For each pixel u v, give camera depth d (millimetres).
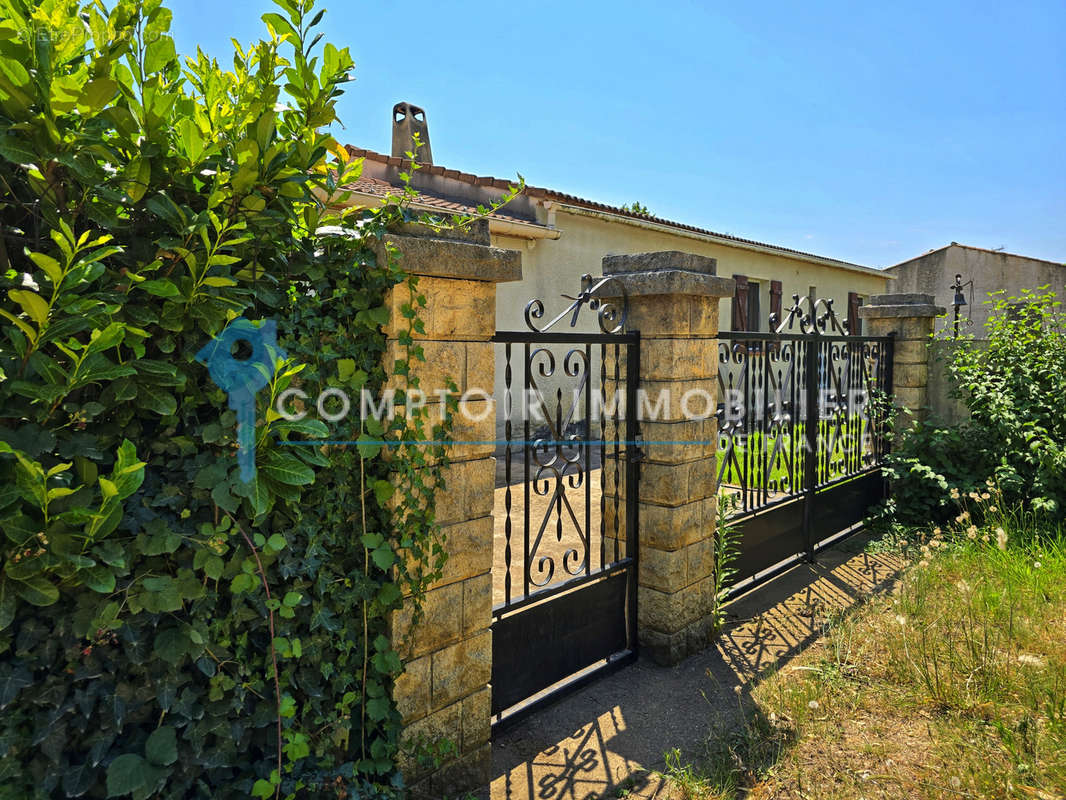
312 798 2021
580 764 2859
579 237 10414
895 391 6590
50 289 1512
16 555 1433
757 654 3865
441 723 2494
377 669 2209
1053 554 4703
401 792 2248
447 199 10266
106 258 1667
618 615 3750
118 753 1648
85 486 1543
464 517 2537
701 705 3324
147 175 1627
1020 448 5781
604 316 3652
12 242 1557
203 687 1799
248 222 1839
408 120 11086
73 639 1553
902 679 3385
